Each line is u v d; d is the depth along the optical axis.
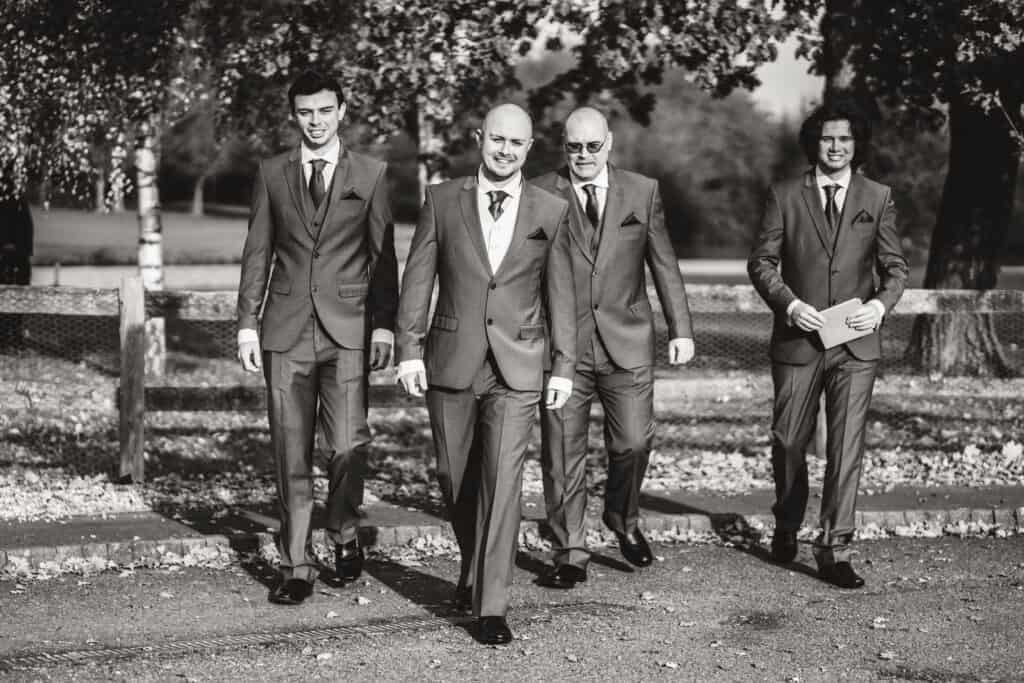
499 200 5.40
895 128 12.84
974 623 5.61
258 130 13.20
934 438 10.37
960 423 11.05
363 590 6.15
